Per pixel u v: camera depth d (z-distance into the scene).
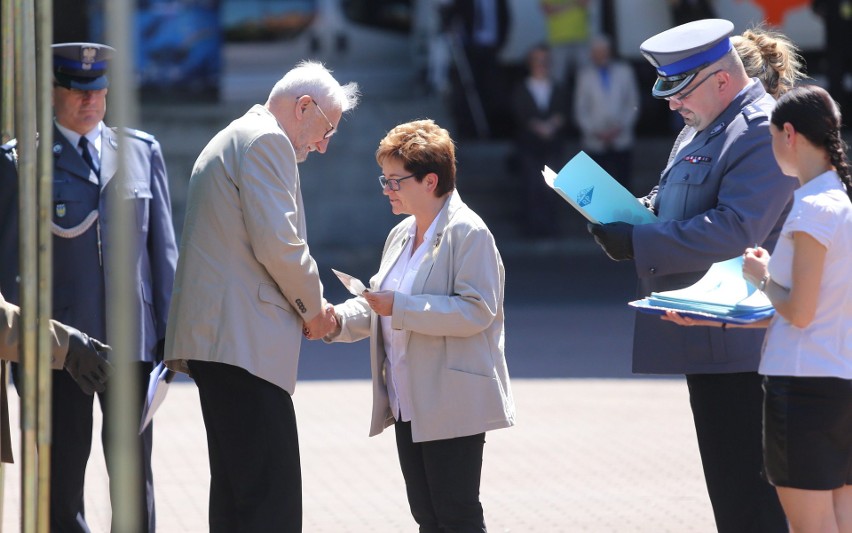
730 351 10.75
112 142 12.73
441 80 46.12
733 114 10.98
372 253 41.22
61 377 12.24
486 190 43.09
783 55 11.70
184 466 17.09
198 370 11.12
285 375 11.09
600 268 38.28
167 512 14.80
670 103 11.30
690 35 10.99
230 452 11.16
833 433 9.53
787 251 9.52
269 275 11.04
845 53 43.16
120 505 7.19
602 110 39.03
